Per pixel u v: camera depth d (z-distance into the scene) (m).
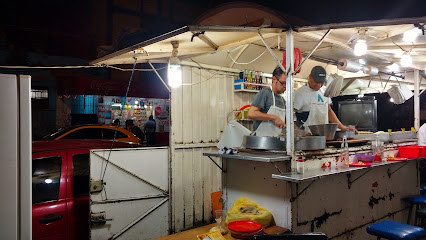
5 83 1.35
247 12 6.30
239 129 3.56
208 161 5.50
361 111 6.79
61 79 7.52
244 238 2.52
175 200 4.97
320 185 3.11
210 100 5.55
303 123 3.71
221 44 3.76
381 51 4.40
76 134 6.79
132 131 8.77
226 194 3.48
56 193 3.69
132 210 4.27
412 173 4.78
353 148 3.63
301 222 2.88
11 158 1.36
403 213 4.52
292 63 2.88
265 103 3.43
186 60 5.13
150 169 4.47
